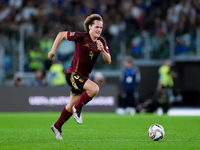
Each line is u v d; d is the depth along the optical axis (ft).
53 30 237.45
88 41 74.28
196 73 235.40
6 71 221.05
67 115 76.79
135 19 260.62
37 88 196.95
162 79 210.59
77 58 74.64
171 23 257.96
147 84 234.38
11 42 223.10
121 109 234.17
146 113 213.87
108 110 194.08
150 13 271.49
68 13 260.42
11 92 196.13
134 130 103.81
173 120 144.36
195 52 233.96
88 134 92.38
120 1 272.10
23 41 224.33
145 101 232.73
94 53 74.84
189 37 234.58
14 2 264.11
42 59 223.71
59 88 197.06
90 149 64.34
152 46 235.40
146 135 90.22
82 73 75.41
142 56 235.40
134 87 199.52
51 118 150.92
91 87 73.00
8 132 96.37
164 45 236.02
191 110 228.22
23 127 112.27
